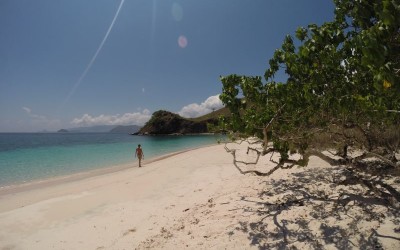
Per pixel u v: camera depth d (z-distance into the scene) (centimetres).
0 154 3650
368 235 523
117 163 2583
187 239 628
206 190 1094
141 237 691
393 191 696
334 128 907
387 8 254
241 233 618
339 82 593
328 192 820
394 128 1010
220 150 3056
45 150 4338
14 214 954
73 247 673
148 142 6525
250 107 753
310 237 556
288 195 845
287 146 823
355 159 774
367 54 252
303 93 653
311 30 539
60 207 1012
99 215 898
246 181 1147
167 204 958
